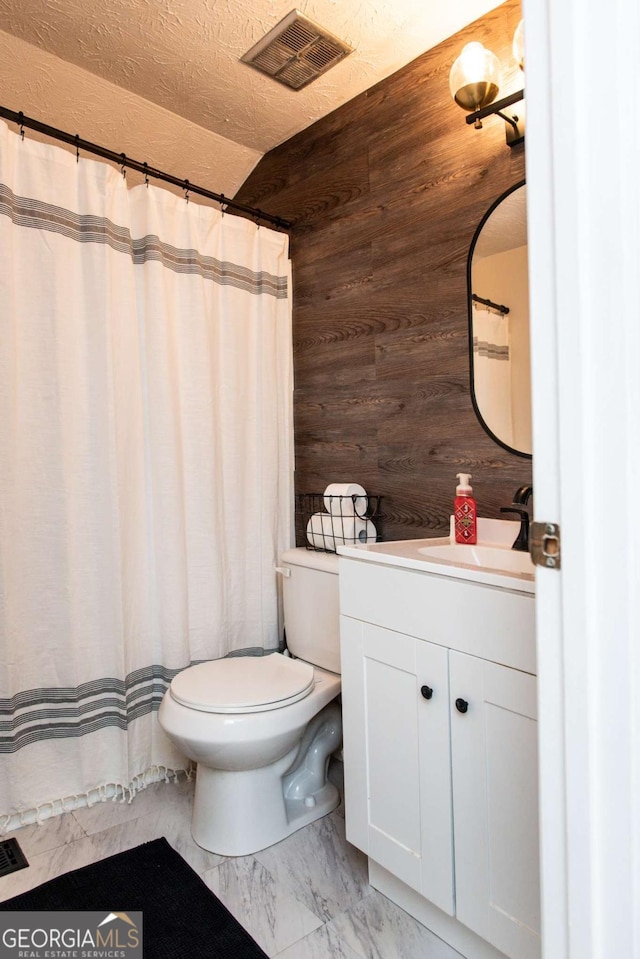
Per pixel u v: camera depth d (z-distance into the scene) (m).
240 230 2.24
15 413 1.71
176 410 2.03
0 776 1.71
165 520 1.99
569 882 0.73
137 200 1.99
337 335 2.18
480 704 1.19
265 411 2.29
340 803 1.91
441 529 1.83
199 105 2.13
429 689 1.29
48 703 1.82
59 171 1.79
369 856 1.47
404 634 1.36
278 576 2.33
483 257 1.70
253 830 1.65
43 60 1.88
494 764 1.16
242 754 1.56
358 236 2.09
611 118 0.66
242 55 1.88
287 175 2.38
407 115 1.92
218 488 2.16
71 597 1.82
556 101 0.70
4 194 1.67
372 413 2.05
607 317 0.67
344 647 1.54
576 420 0.70
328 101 2.12
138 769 1.96
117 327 1.91
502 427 1.66
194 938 1.33
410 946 1.33
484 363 1.70
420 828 1.33
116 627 1.89
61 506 1.80
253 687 1.67
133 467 1.95
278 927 1.38
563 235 0.70
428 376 1.86
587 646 0.70
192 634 2.10
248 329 2.28
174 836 1.72
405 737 1.36
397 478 1.97
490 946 1.25
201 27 1.76
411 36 1.80
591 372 0.69
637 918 0.68
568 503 0.71
